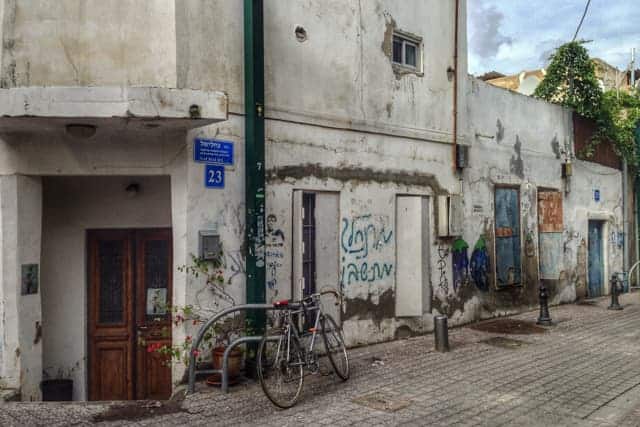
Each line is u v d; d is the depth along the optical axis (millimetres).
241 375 7633
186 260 7375
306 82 8805
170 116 6410
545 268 14750
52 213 8203
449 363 8625
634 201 19453
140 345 8367
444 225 11055
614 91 19047
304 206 8922
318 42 9000
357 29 9633
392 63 10289
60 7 7062
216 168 7660
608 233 17500
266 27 8297
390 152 10227
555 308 14570
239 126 7949
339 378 7699
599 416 6379
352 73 9516
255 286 7750
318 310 7391
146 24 7254
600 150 17281
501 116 13156
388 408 6512
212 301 7590
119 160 7301
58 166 7145
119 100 6266
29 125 6648
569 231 15672
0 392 6828
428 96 11023
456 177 11664
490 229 12625
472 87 12258
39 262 7359
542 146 14625
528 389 7332
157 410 6387
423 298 10820
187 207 7391
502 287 12914
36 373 7258
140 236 8461
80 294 8266
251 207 7785
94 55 7133
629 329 11641
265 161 8195
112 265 8430
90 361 8336
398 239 10320
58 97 6188
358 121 9586
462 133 11734
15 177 7016
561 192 15305
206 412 6320
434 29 11227
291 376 6668
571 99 16125
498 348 9734
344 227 9383
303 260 8836
